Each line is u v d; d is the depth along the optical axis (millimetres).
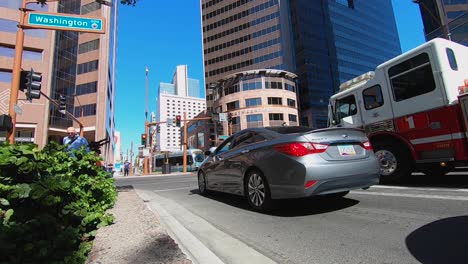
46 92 39312
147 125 35344
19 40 8828
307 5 75312
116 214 5164
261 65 77438
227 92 61094
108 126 56594
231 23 83812
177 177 20734
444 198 5238
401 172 7082
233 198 7309
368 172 4953
